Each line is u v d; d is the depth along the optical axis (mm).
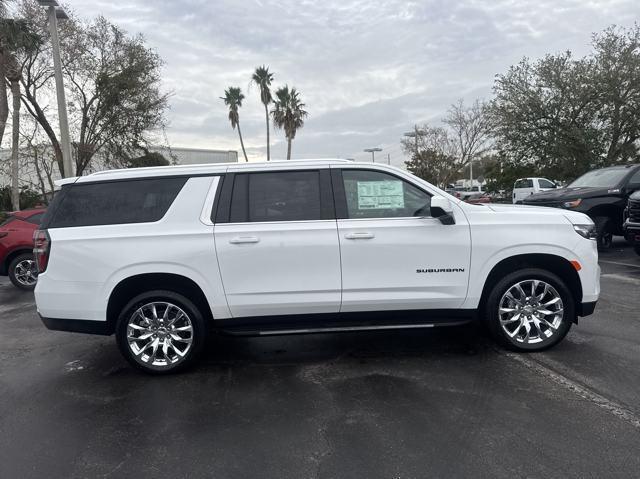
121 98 23859
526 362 4395
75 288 4316
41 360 5098
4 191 25531
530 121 24547
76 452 3189
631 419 3334
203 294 4410
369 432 3295
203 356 4965
